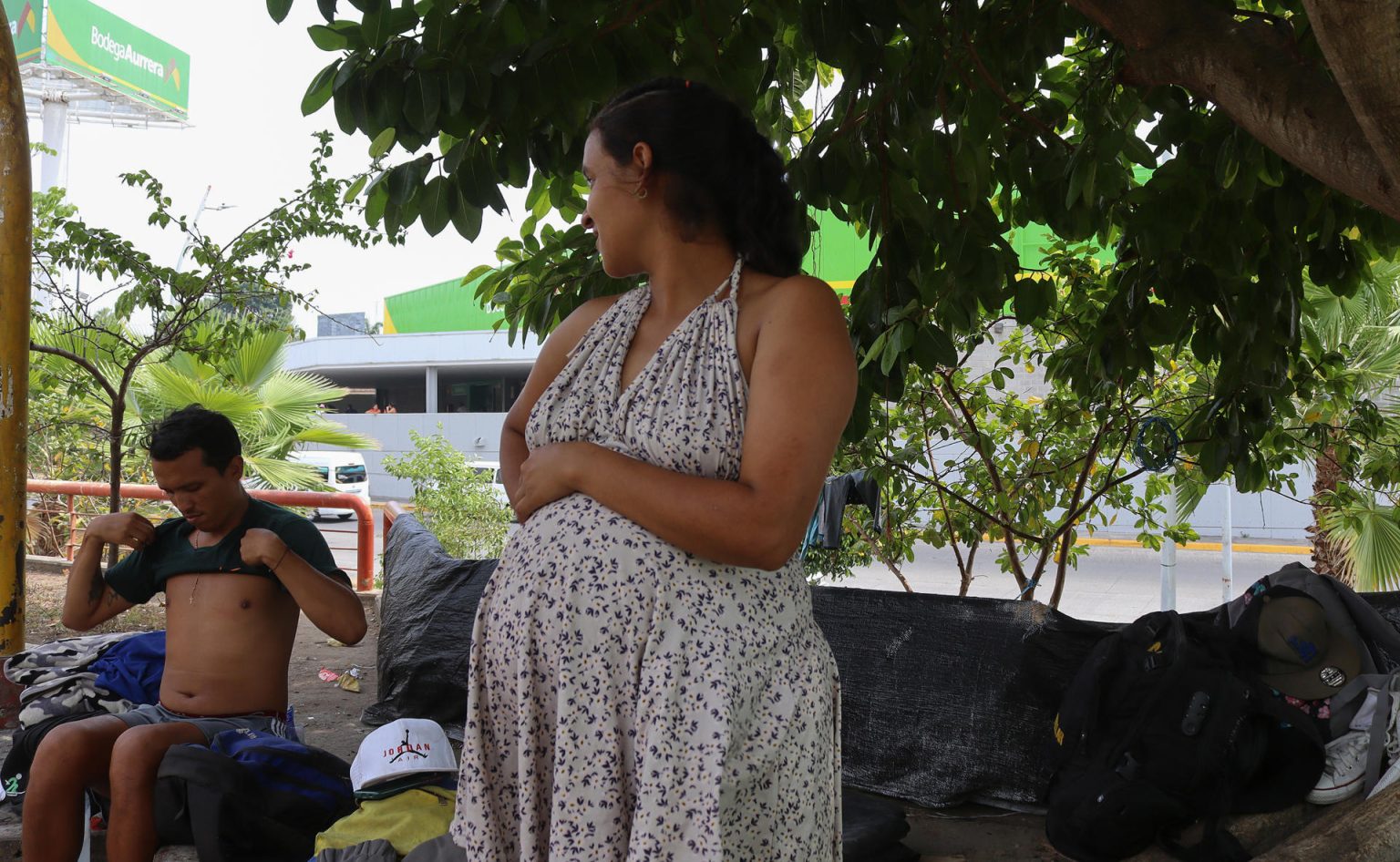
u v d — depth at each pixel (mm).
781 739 1436
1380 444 6008
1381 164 1964
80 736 3039
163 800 2945
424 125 2709
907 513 6328
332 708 5367
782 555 1403
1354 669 3320
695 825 1343
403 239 3316
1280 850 2812
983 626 4094
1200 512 16750
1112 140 3041
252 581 3326
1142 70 2629
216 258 6180
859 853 3359
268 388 12039
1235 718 3158
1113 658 3455
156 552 3473
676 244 1565
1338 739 3252
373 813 2971
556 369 1801
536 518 1516
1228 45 2408
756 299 1522
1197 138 3521
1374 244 3949
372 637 6988
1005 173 3732
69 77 29422
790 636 1492
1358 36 1667
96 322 7836
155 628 7324
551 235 4273
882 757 4164
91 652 3592
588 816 1389
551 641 1430
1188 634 3424
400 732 3117
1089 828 3273
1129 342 4059
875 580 13266
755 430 1420
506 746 1509
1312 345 4930
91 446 10555
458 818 1529
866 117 3355
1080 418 5855
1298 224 3594
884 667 4195
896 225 3385
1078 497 5598
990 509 6055
